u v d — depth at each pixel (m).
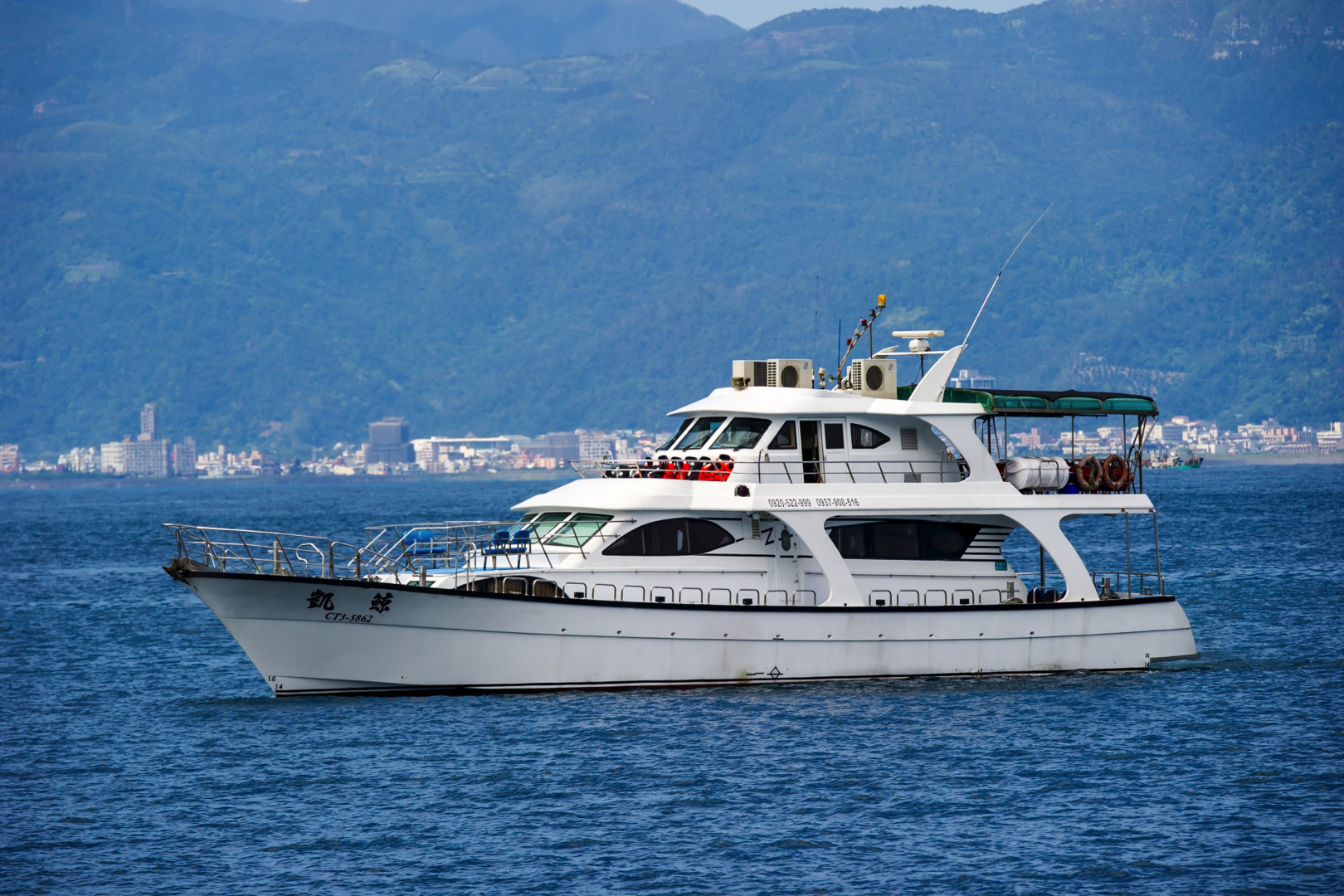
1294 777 85.38
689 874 70.81
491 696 98.25
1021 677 104.69
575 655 97.81
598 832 76.31
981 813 79.00
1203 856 72.69
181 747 95.62
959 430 104.50
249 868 72.38
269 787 84.38
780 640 99.50
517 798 81.38
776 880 70.06
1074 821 77.94
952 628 102.69
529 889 69.25
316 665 97.12
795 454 102.06
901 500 102.00
